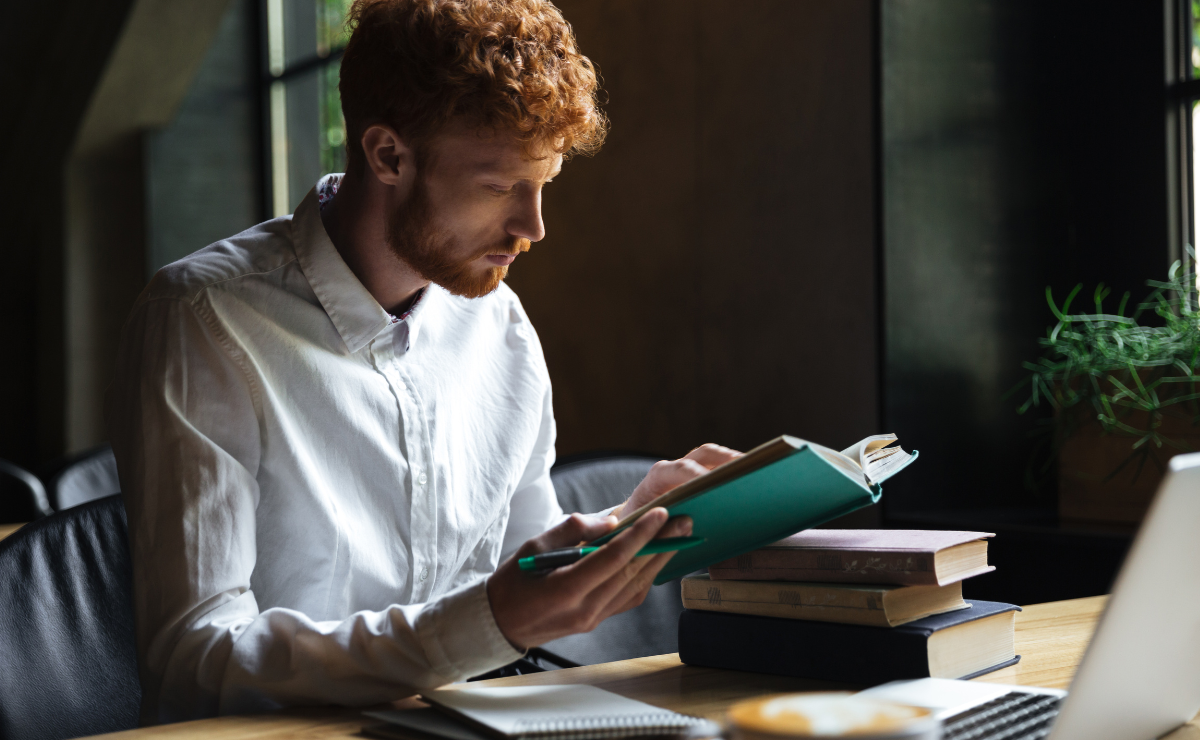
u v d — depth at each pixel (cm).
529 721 74
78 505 133
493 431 134
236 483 100
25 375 648
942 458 208
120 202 563
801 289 221
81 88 520
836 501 87
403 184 107
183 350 104
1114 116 214
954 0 209
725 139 239
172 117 531
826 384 216
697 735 59
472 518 128
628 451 175
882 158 201
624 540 76
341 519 113
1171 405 174
